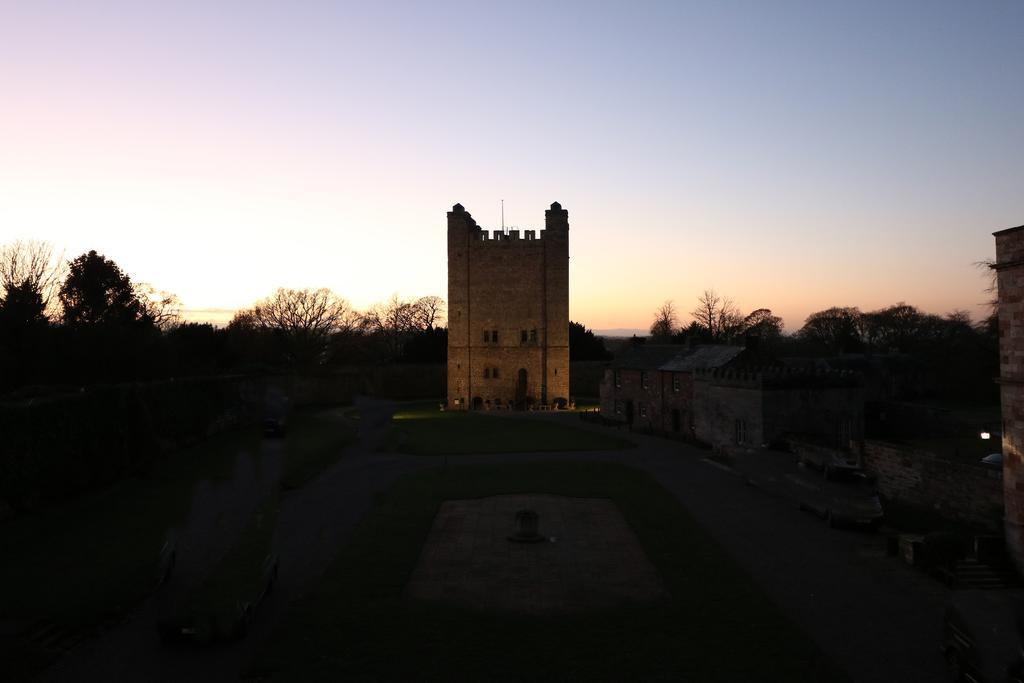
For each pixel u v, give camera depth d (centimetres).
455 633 1867
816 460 3356
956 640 1627
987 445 4141
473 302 9069
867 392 8112
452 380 9050
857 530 2858
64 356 5116
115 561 2394
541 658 1720
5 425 2817
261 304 11169
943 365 7900
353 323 12738
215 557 1941
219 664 1700
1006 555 2350
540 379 9006
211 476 3816
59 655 1755
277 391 6569
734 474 4131
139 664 1706
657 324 14350
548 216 9050
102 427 3559
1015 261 2300
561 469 4328
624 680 1612
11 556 2439
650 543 2692
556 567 2425
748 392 4703
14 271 6019
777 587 2227
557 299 9050
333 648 1778
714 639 1827
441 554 2581
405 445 5469
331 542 2727
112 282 6544
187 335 7625
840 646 1798
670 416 6075
